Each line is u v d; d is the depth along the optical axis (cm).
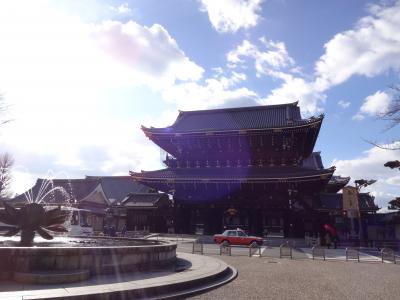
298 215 5266
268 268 2489
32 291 1134
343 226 6309
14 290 1184
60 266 1417
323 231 5288
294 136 5409
